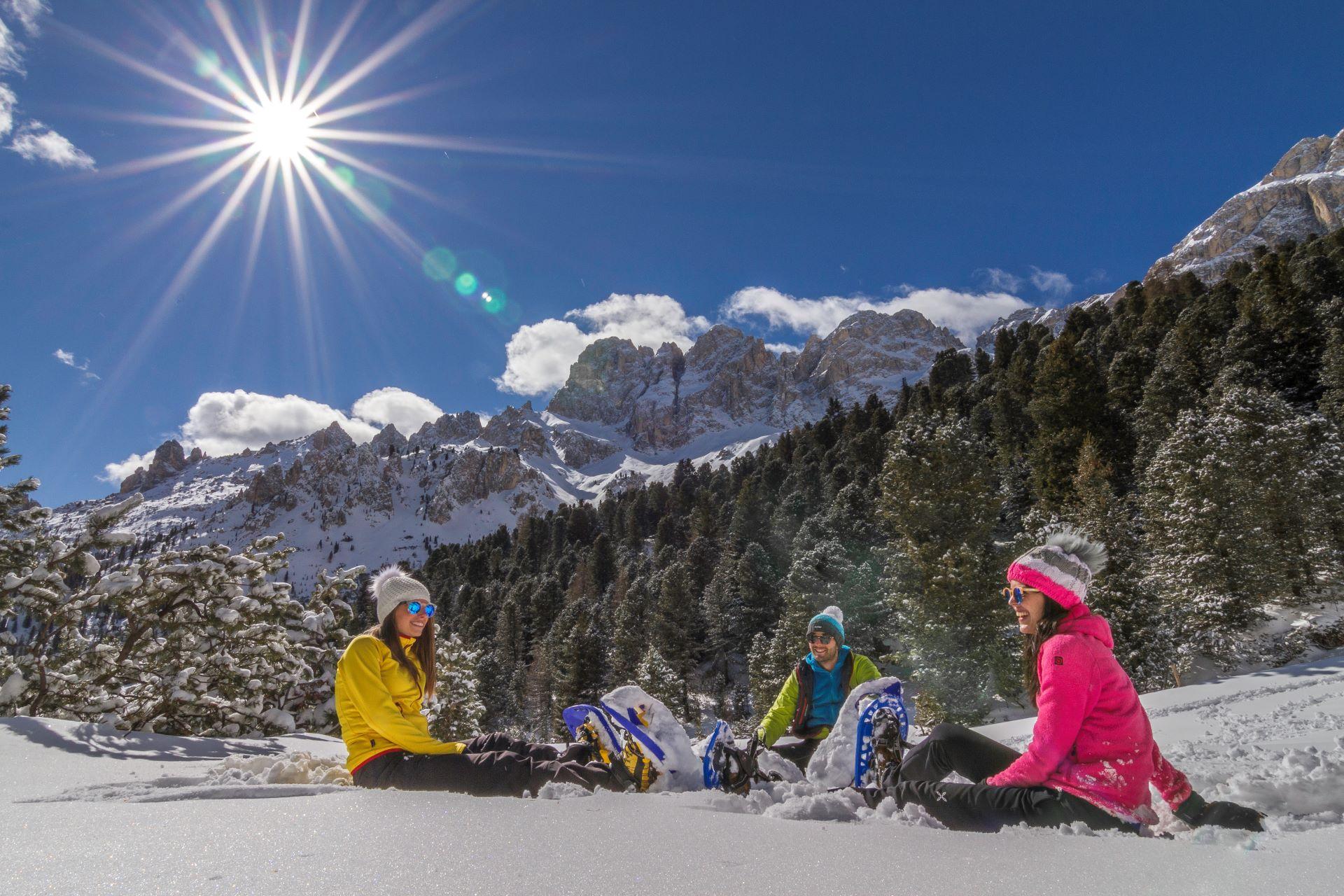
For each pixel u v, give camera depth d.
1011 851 1.62
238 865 1.37
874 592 41.16
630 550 110.12
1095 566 2.45
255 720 6.82
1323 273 62.28
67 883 1.24
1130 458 48.81
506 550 154.25
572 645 54.28
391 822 1.76
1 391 7.46
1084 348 81.06
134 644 6.95
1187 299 85.50
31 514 7.21
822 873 1.43
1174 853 1.59
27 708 6.00
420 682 3.10
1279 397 32.47
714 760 2.86
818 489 78.38
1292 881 1.31
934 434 29.94
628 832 1.73
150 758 4.14
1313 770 2.76
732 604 61.47
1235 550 27.41
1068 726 2.19
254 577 7.77
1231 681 10.27
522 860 1.46
